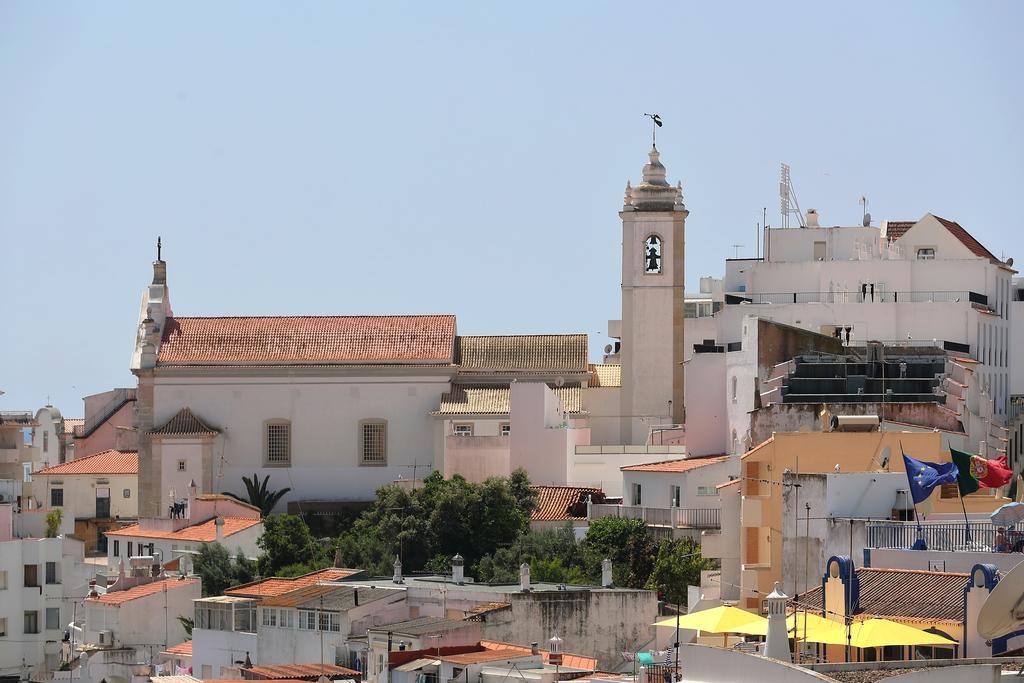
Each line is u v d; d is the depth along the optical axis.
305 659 168.75
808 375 194.38
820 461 159.88
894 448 159.75
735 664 99.00
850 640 109.56
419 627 153.50
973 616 109.75
